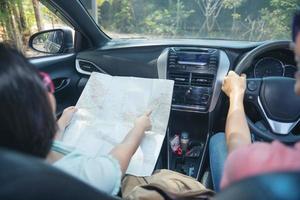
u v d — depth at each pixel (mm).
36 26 1919
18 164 403
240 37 2057
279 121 1365
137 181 1125
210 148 1291
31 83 552
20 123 533
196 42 1722
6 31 1899
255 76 1518
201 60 1578
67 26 1869
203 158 1677
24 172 396
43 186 408
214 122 1646
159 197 935
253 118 1454
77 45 1874
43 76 650
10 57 545
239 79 1366
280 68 1507
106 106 1380
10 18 1907
